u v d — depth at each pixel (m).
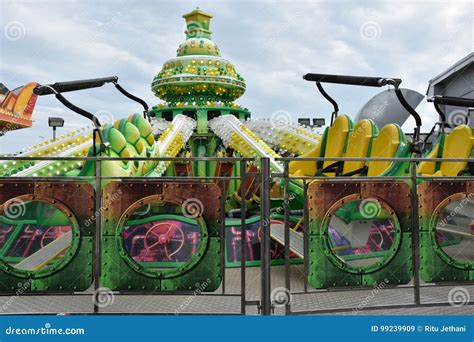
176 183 5.66
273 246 9.29
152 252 8.12
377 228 8.94
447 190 6.16
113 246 5.62
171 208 9.84
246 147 12.79
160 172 11.72
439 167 10.61
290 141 14.64
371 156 10.68
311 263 5.77
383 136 10.13
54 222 8.47
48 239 8.59
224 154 15.26
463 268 6.18
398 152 9.45
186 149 15.54
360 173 10.90
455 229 9.07
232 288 7.16
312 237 5.79
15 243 8.54
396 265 5.97
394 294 6.90
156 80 15.95
